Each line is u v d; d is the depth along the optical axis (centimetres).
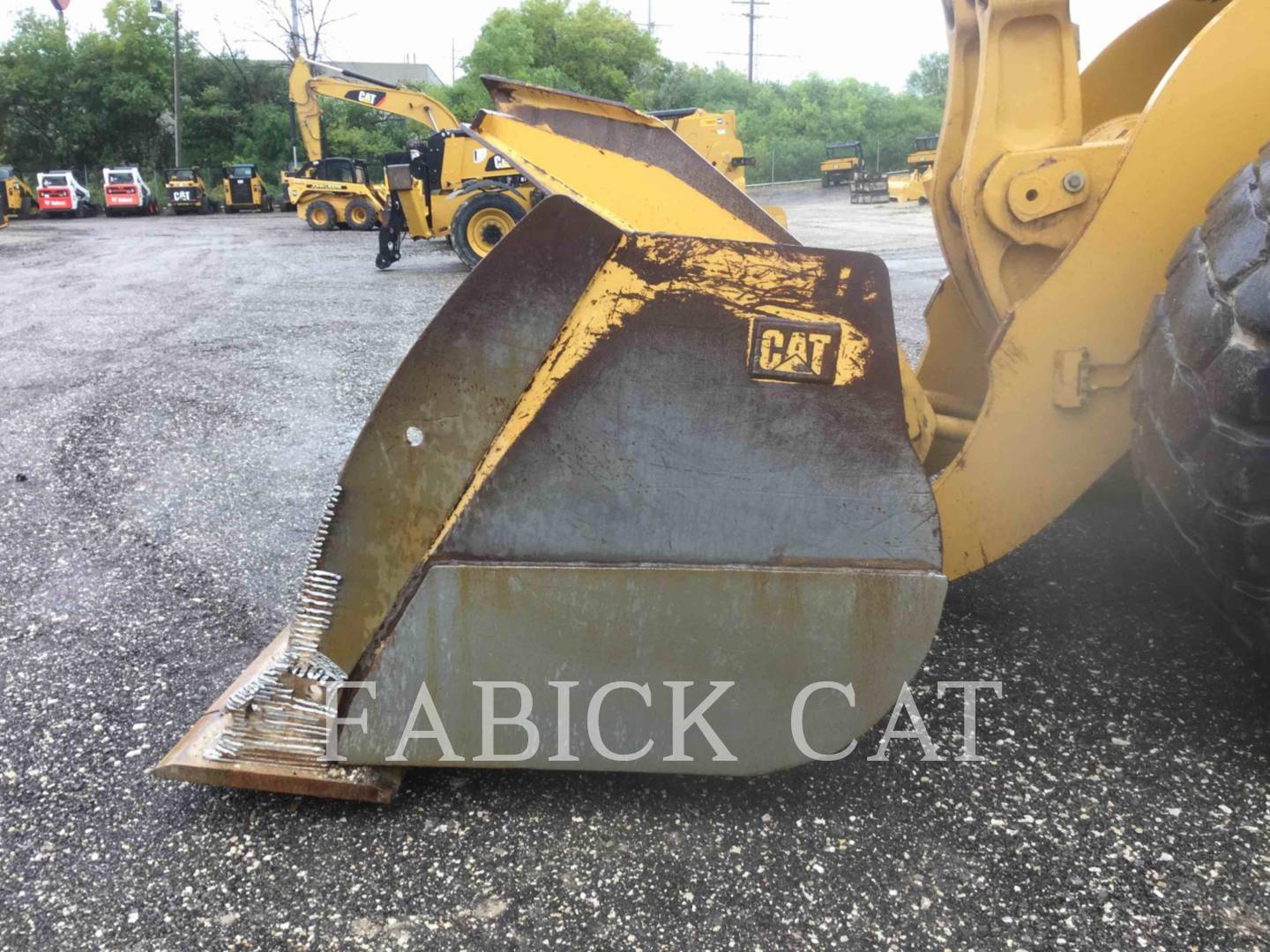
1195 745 202
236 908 165
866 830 181
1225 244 170
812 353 169
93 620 283
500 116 217
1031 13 208
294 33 4328
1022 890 165
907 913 161
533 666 178
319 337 751
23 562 328
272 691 190
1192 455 173
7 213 3203
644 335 170
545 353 171
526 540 175
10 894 170
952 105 243
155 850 180
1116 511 330
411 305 934
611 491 174
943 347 312
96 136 4475
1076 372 206
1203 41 192
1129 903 161
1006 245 217
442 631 178
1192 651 239
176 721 227
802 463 173
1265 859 170
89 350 712
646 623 176
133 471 426
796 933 157
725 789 194
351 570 182
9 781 204
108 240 1984
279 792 186
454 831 182
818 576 174
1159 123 195
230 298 999
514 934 158
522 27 4253
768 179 4291
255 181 3453
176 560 328
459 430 174
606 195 211
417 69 6488
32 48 4397
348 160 2286
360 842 180
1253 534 164
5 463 441
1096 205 204
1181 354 175
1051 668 234
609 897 166
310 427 491
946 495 220
